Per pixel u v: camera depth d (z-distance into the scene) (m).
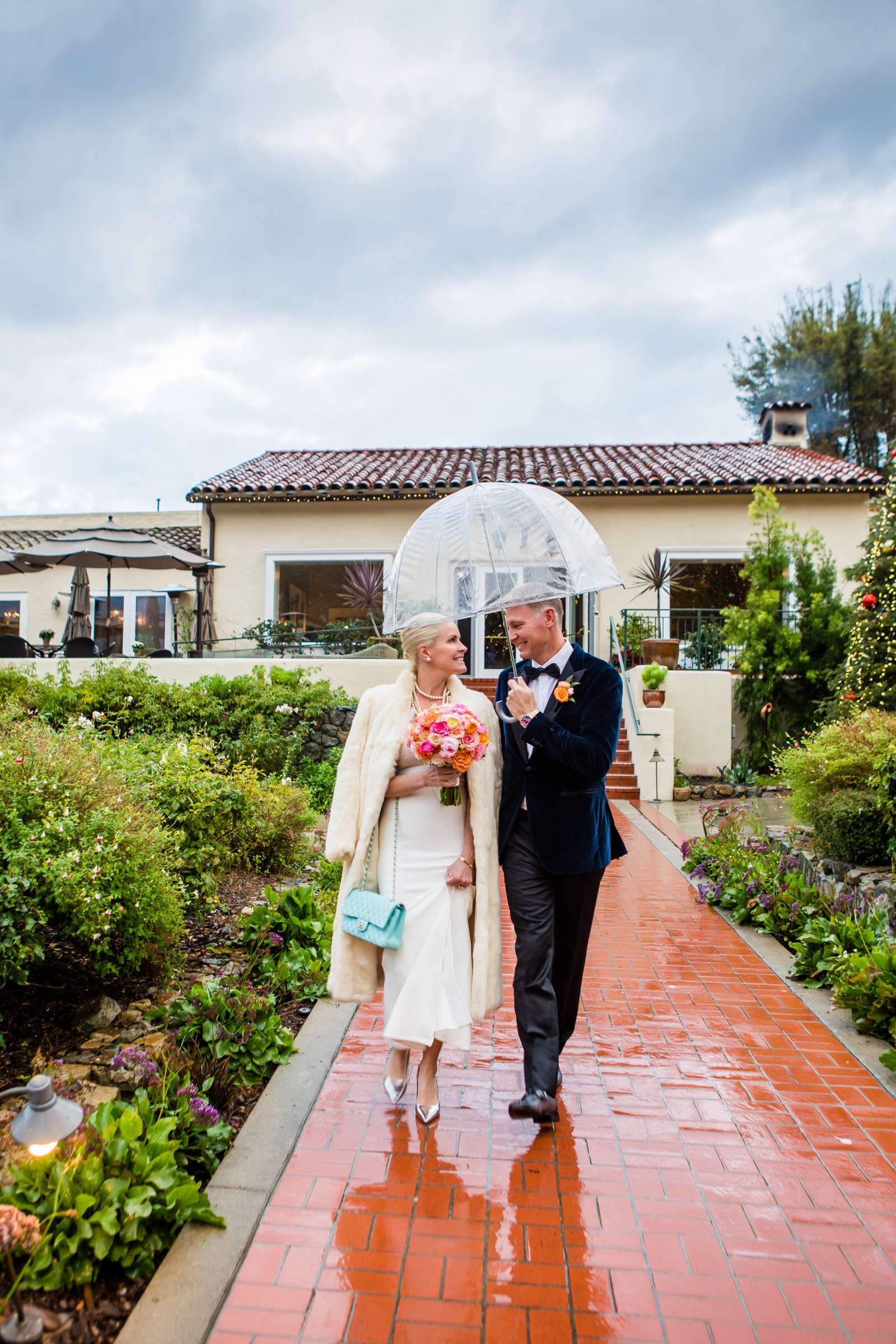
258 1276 2.15
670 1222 2.41
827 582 12.09
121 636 15.80
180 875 4.60
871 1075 3.37
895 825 4.95
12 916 3.00
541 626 3.02
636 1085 3.26
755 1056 3.54
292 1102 3.06
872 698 7.89
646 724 10.56
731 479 13.99
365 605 14.66
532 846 2.90
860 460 28.14
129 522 17.33
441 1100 3.12
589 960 4.77
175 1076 2.84
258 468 16.64
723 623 13.73
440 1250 2.27
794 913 5.00
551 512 3.47
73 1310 2.00
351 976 2.86
